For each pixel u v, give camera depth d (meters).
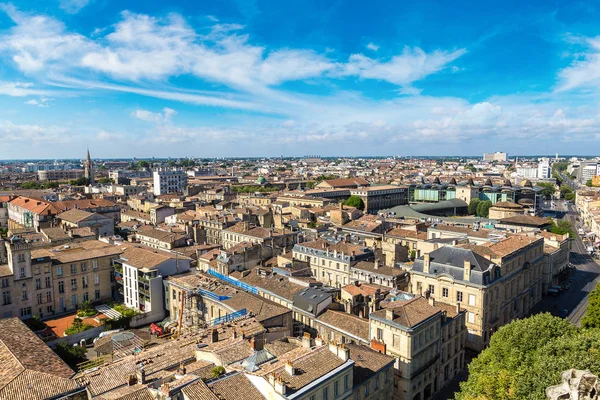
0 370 69.44
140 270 130.12
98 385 65.44
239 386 58.94
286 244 180.88
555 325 78.75
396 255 162.50
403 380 81.94
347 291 108.62
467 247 122.88
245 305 101.31
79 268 138.88
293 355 66.75
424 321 84.38
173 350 78.12
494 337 81.75
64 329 121.69
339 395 63.38
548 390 55.09
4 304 122.88
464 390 73.44
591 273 186.25
